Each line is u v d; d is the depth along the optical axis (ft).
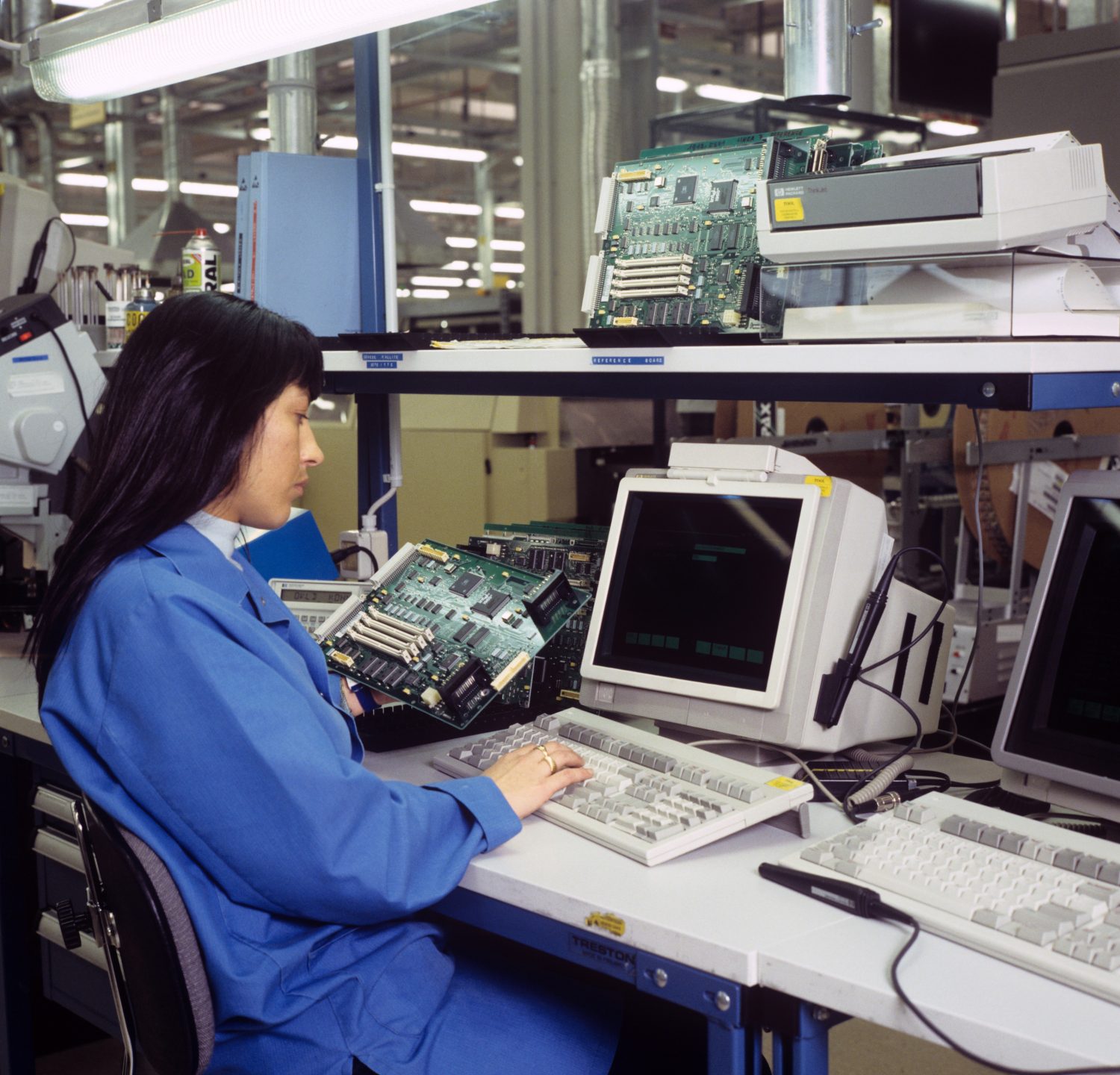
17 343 7.58
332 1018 3.97
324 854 3.74
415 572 5.97
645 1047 4.74
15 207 9.25
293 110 13.12
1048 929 3.29
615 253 6.07
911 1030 3.08
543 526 6.31
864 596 4.97
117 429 4.01
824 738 4.82
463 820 4.17
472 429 15.01
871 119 14.99
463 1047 4.04
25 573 8.71
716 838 4.15
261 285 7.47
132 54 7.44
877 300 4.62
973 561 8.45
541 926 3.93
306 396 4.30
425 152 33.50
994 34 17.28
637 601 5.35
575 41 22.38
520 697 5.36
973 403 4.35
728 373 5.15
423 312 26.08
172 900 3.76
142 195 39.11
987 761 5.39
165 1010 3.87
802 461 5.23
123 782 3.79
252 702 3.75
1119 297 4.68
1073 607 4.35
